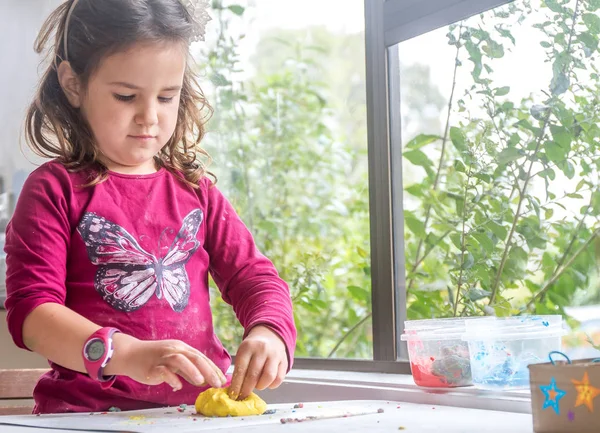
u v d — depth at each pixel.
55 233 1.21
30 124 1.45
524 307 1.63
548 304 1.60
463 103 1.74
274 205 2.85
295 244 2.77
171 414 1.11
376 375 1.72
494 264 1.68
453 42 1.74
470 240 1.72
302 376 1.74
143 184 1.33
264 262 1.38
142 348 1.06
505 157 1.66
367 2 1.87
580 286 1.55
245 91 2.83
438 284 1.78
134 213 1.29
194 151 1.52
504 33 1.65
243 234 1.42
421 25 1.74
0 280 2.27
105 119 1.25
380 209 1.83
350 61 2.95
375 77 1.85
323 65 3.16
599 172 1.51
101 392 1.22
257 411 1.11
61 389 1.23
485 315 1.68
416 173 1.84
